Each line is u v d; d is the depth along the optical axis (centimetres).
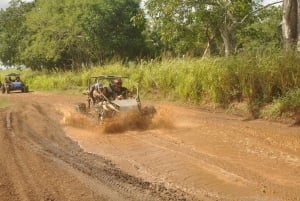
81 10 3875
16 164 887
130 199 655
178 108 1714
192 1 2311
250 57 1609
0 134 1251
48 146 1083
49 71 4634
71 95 2777
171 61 2217
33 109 1922
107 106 1327
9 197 680
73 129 1343
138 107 1343
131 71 2478
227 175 779
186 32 2438
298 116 1290
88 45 3959
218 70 1661
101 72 2870
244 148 992
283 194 674
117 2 3834
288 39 1705
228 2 2266
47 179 773
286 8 1711
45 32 4166
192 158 912
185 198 659
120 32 3862
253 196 667
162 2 2328
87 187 721
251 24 2698
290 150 961
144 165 871
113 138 1182
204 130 1227
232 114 1520
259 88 1507
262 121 1347
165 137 1159
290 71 1411
